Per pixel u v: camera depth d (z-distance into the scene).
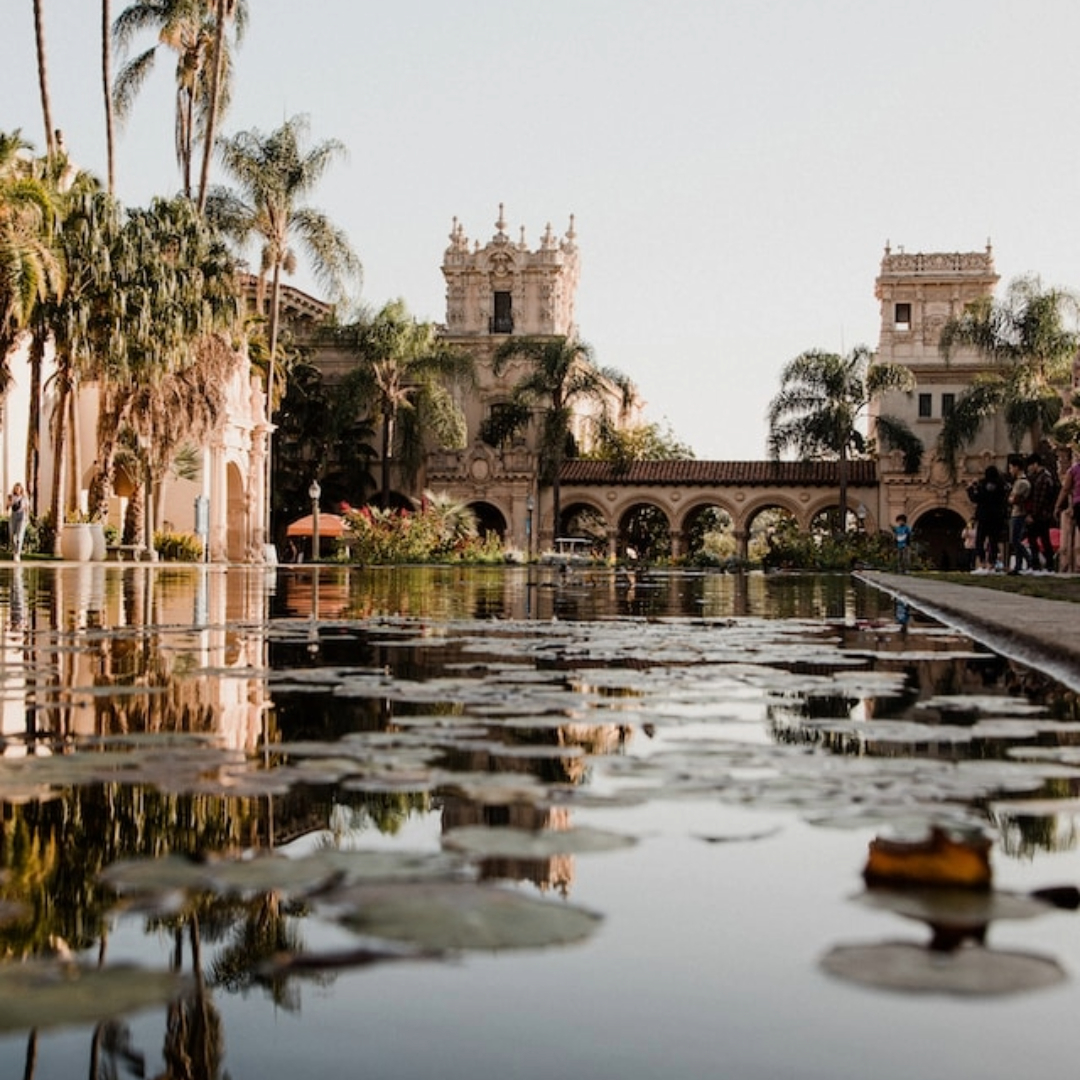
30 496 34.97
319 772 2.95
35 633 8.36
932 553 66.12
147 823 2.40
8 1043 1.29
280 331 61.28
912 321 66.19
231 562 46.22
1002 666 6.18
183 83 42.25
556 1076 1.28
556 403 62.75
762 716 4.17
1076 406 30.97
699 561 58.28
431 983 1.51
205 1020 1.41
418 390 62.56
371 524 50.81
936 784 2.85
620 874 2.03
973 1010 1.42
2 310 28.94
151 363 34.06
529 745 3.45
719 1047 1.34
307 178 48.44
